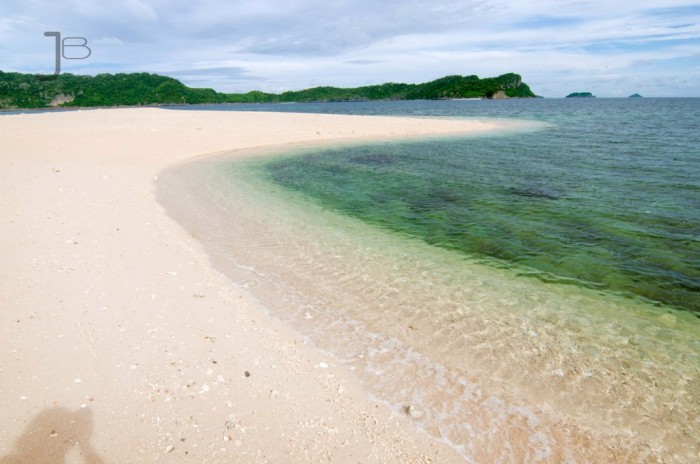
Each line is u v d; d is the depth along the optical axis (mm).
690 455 4156
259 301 7090
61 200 11898
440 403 4816
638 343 6047
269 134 30250
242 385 4949
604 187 15359
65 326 5820
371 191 15289
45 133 24672
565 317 6742
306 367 5375
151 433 4137
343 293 7477
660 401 4879
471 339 6094
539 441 4305
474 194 14719
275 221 11625
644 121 47719
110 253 8516
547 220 11742
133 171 16969
